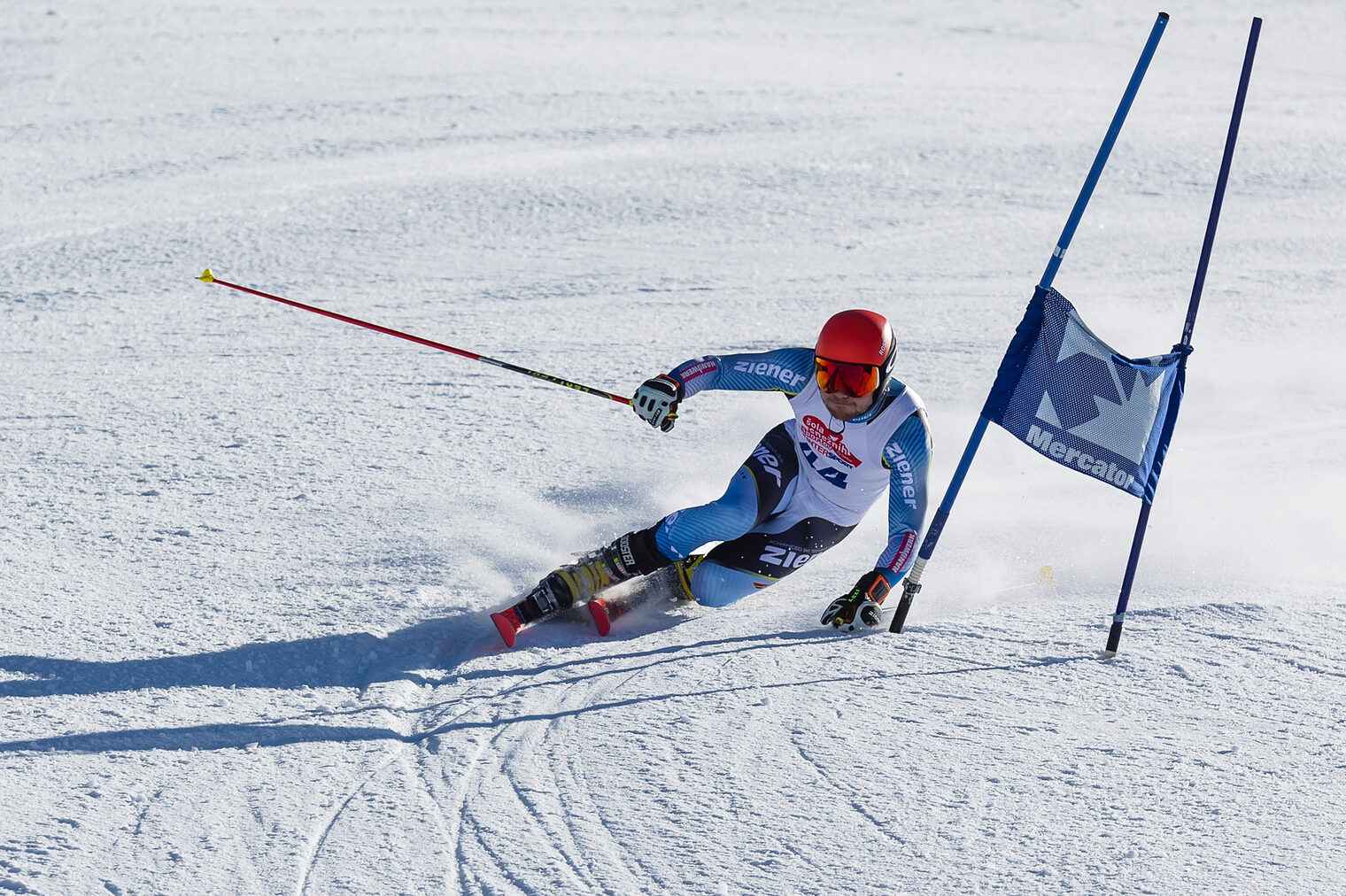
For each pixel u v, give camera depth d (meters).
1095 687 13.80
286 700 13.95
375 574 17.59
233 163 53.41
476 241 43.91
